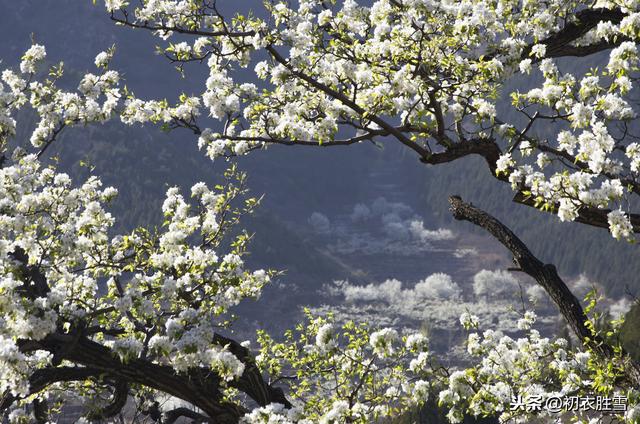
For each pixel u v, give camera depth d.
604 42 11.84
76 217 12.98
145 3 10.77
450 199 10.14
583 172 8.74
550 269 9.12
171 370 10.74
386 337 10.63
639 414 8.33
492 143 10.18
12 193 11.65
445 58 10.57
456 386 11.30
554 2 11.69
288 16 10.75
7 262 10.09
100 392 13.75
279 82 10.67
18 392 8.73
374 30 11.16
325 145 10.61
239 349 12.05
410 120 10.70
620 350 8.74
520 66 11.21
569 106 9.73
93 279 12.83
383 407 11.78
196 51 11.30
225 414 11.10
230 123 11.23
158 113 11.65
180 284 11.67
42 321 9.27
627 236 8.20
